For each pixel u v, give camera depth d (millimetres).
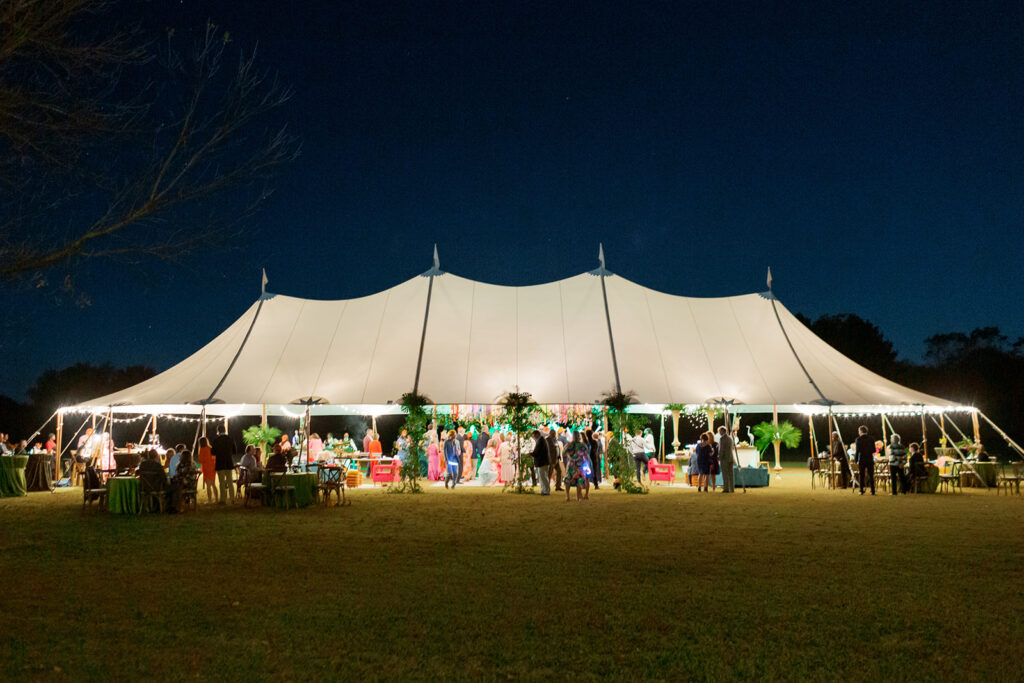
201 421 17734
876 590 6102
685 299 21875
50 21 5637
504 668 4309
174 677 4176
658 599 5809
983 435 32594
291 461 15195
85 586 6422
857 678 4133
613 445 16750
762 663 4359
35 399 32750
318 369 19234
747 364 19750
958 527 9961
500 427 20125
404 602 5754
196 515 12000
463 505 13383
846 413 20219
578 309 21047
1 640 4848
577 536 9195
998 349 39875
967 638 4797
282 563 7434
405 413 18016
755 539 8891
